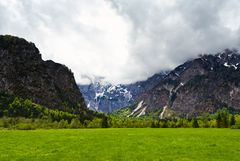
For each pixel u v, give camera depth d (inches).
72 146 2066.9
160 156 1720.0
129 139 2532.0
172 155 1755.7
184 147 2048.5
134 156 1712.6
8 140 2405.3
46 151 1860.2
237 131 3838.6
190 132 3540.8
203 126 6840.6
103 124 7416.3
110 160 1604.3
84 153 1790.1
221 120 6456.7
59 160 1598.2
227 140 2500.0
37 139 2490.2
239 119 6215.6
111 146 2074.3
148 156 1718.8
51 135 2866.6
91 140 2440.9
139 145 2135.8
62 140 2421.3
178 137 2755.9
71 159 1620.3
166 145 2142.0
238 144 2228.1
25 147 2023.9
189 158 1668.3
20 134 2940.5
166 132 3526.1
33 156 1700.3
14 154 1758.1
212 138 2672.2
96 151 1861.5
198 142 2338.8
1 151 1859.0
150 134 3115.2
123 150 1902.1
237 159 1644.9
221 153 1818.4
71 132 3395.7
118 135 2952.8
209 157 1697.8
